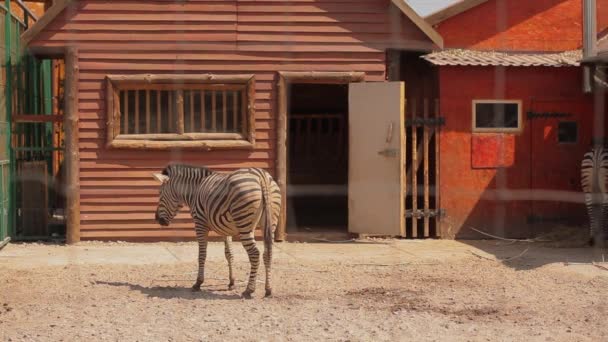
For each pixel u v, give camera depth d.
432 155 14.14
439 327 7.90
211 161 13.43
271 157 13.48
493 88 13.94
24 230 13.48
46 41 13.11
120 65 13.23
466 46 14.81
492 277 10.36
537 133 14.02
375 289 9.59
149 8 13.27
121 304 8.76
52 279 10.04
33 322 8.02
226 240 9.55
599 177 12.84
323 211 17.38
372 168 13.38
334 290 9.53
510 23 14.91
